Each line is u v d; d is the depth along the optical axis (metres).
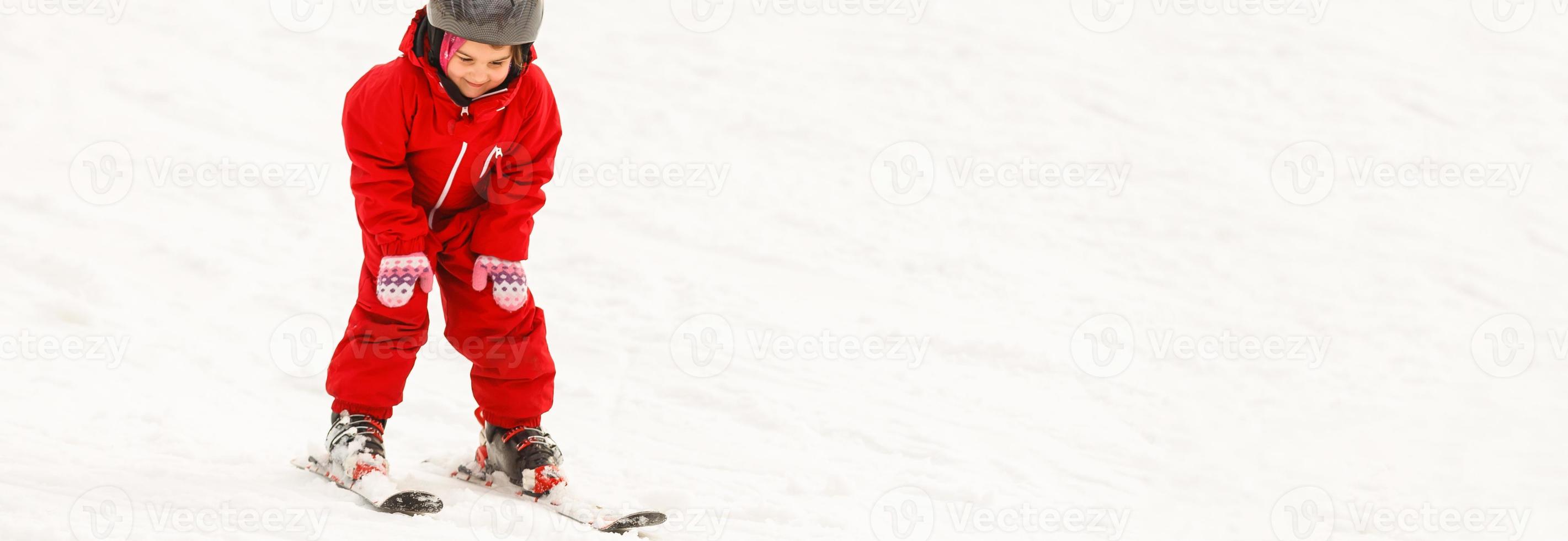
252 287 17.31
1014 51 32.03
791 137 26.97
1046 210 23.86
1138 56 32.31
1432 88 31.97
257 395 13.46
